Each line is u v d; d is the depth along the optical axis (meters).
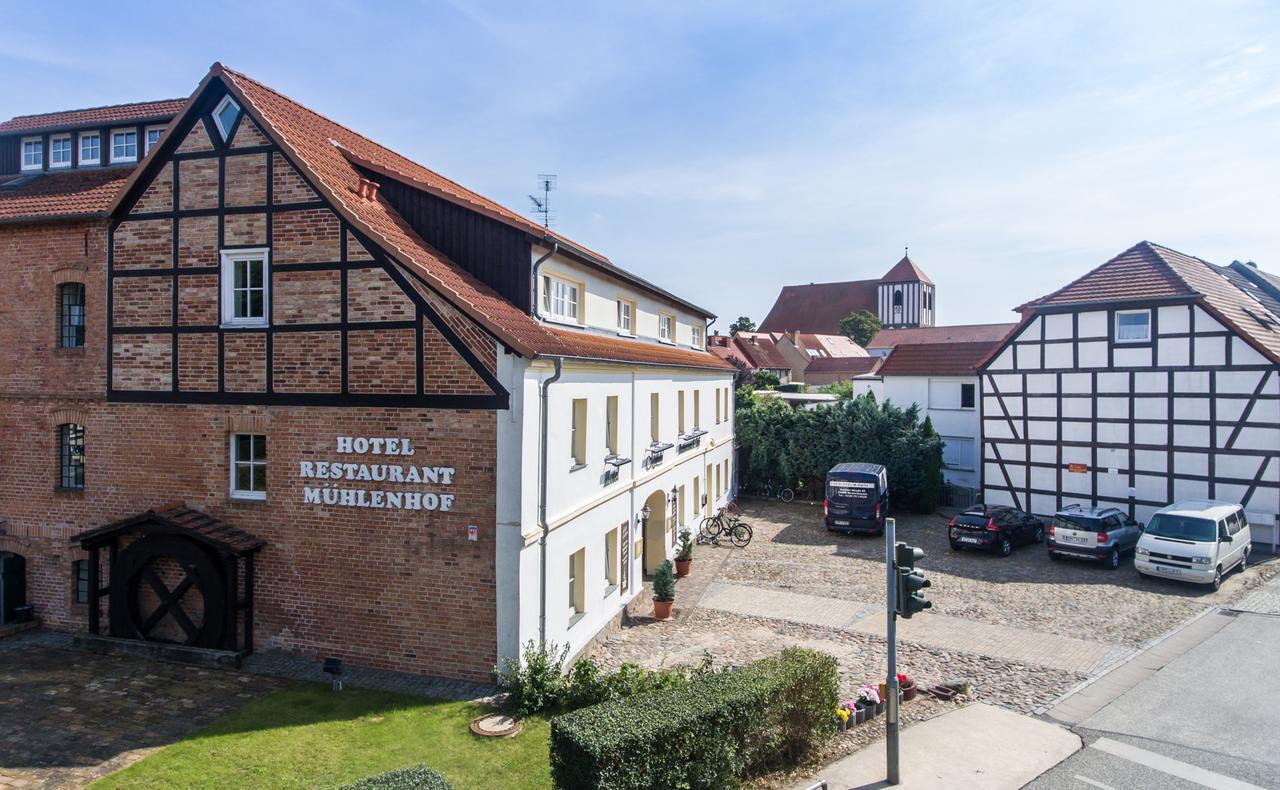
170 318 13.38
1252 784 9.08
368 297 12.33
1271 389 21.67
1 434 14.69
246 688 11.55
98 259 14.12
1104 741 10.20
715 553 21.94
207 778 8.95
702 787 8.14
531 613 11.88
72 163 17.44
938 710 11.21
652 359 17.97
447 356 11.93
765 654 13.64
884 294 83.56
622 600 15.96
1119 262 25.44
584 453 14.03
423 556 12.06
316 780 8.91
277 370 12.80
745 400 33.62
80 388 14.16
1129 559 21.22
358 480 12.37
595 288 17.06
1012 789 8.90
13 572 14.57
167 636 13.25
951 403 32.03
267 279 12.84
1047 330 25.73
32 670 12.28
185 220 13.25
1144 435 23.92
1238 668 12.99
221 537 12.61
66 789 8.70
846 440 29.50
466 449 11.82
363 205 13.23
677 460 21.06
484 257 13.97
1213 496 22.70
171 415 13.42
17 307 14.60
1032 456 26.14
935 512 28.83
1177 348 23.27
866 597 17.41
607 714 8.10
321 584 12.56
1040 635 14.78
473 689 11.55
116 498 13.83
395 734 10.05
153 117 16.72
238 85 12.84
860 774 9.18
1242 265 31.56
